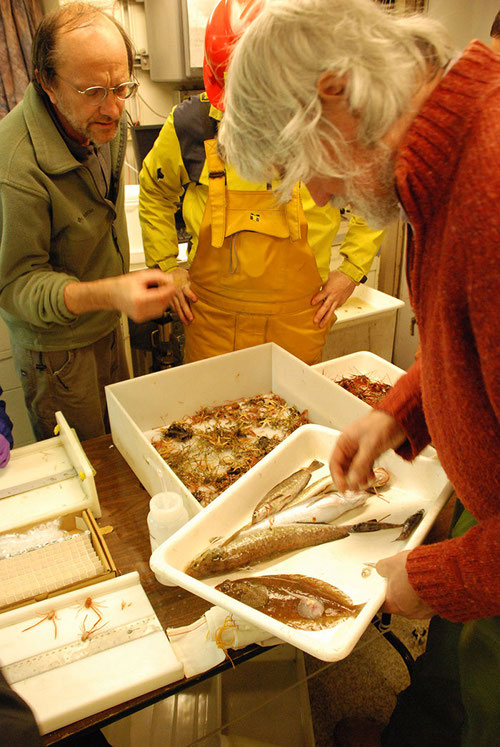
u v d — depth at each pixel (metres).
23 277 1.64
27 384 1.98
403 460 1.26
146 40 3.06
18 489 1.41
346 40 0.67
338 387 1.64
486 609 0.80
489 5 2.21
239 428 1.74
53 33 1.42
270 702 1.53
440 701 1.35
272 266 1.88
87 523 1.32
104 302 1.54
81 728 0.97
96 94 1.46
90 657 1.03
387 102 0.68
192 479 1.53
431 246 0.73
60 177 1.62
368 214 0.83
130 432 1.49
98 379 2.11
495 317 0.64
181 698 1.49
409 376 1.12
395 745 1.44
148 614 1.12
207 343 2.09
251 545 1.13
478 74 0.68
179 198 2.14
